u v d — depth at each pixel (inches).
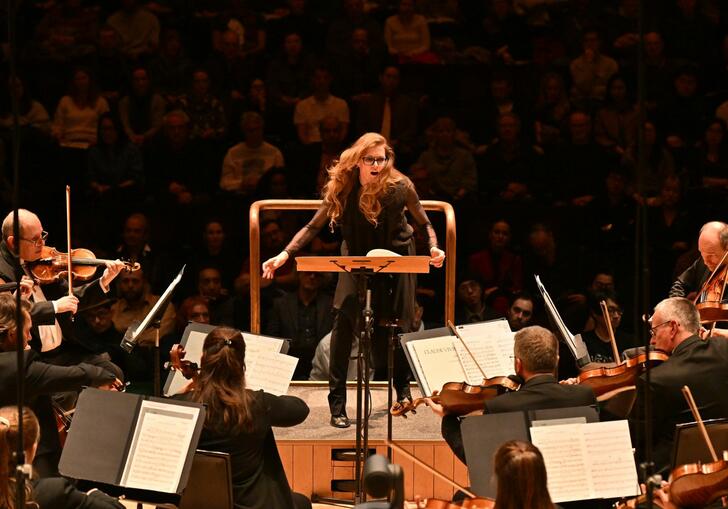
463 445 515.8
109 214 1067.9
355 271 593.9
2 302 574.9
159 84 1184.8
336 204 658.2
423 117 1194.0
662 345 583.8
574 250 1022.4
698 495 480.1
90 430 527.8
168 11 1267.2
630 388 572.4
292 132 1182.9
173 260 1028.5
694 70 1200.8
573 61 1213.1
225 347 542.9
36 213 1093.1
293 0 1261.1
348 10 1240.2
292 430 674.8
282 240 1019.9
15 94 398.6
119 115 1150.3
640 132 403.5
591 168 1112.2
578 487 503.5
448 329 639.1
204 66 1195.9
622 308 1023.0
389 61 1227.2
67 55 1205.1
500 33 1277.1
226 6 1280.8
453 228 724.7
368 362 603.5
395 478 390.6
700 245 705.6
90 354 714.8
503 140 1127.6
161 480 513.7
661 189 1107.3
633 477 506.9
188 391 586.2
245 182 1119.6
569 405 534.9
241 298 956.0
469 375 617.6
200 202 1077.8
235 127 1170.6
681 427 519.8
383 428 682.8
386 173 649.0
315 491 664.4
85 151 1117.1
